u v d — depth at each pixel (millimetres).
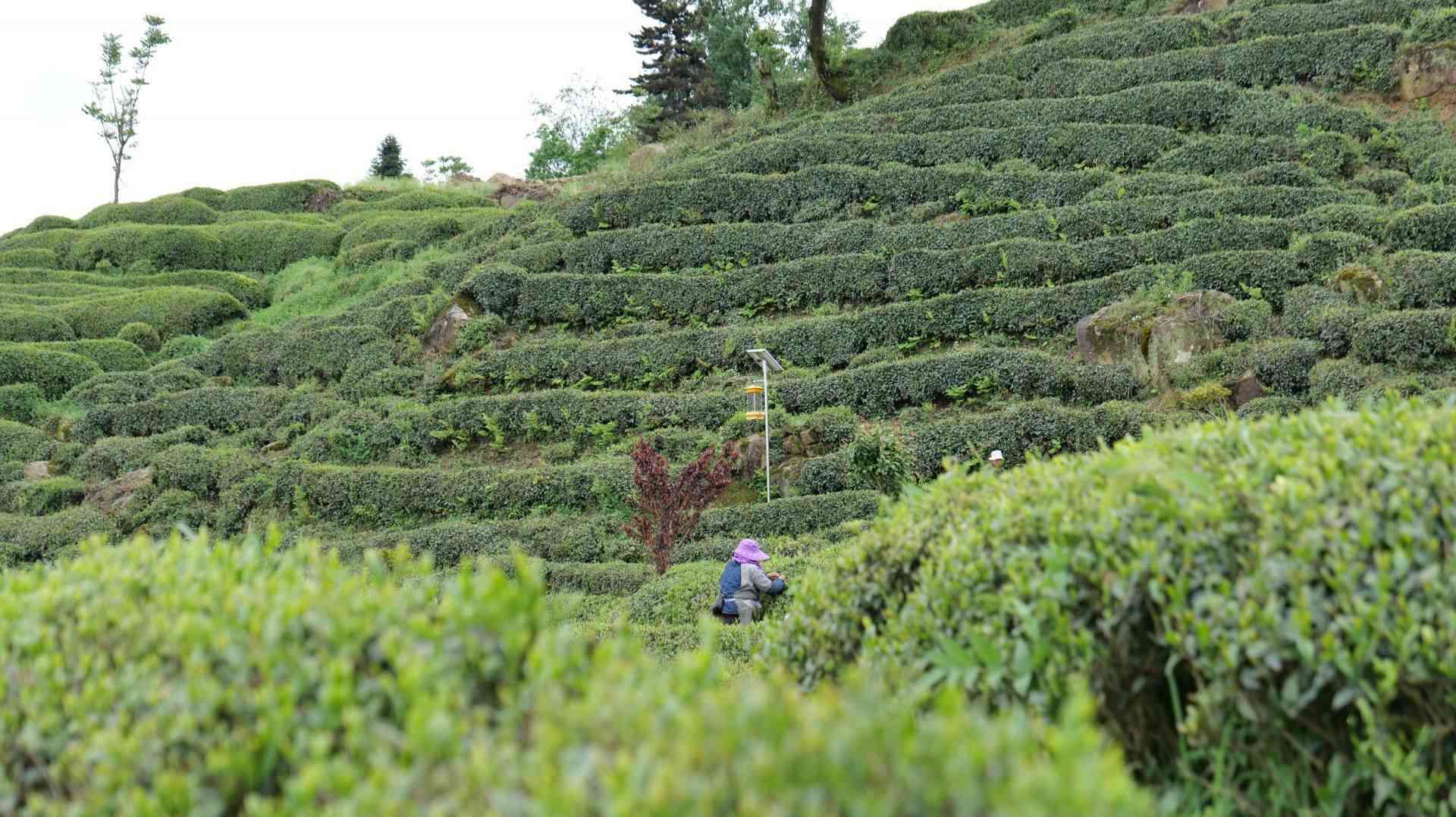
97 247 37625
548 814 1954
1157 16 32438
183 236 37219
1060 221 22578
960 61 34688
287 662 2695
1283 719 3176
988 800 1877
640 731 2225
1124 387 17656
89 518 20375
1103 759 2238
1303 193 21266
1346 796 3141
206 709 2598
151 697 2719
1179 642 3195
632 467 18156
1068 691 3297
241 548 3719
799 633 4582
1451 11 24906
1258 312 17875
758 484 17938
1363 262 18312
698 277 24141
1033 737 2945
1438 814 2979
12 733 2828
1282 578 3123
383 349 24828
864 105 32344
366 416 22203
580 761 2141
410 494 19375
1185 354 17422
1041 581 3469
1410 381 14773
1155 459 3645
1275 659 3029
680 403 20031
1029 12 35594
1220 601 3143
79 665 2961
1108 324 18297
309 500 20203
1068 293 20031
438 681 2537
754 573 11203
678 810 1909
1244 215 21312
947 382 18938
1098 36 30750
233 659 2711
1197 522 3297
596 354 22438
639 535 14656
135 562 3568
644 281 24438
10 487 22234
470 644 2664
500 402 21172
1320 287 18016
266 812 2238
